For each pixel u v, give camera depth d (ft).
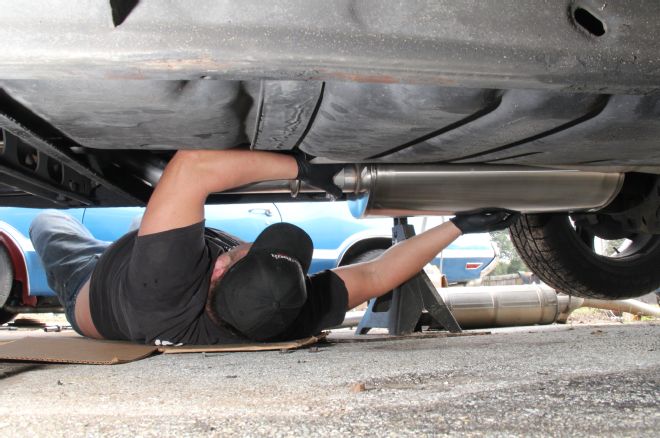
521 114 2.58
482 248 13.14
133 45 1.94
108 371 3.38
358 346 4.76
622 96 2.59
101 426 1.98
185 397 2.50
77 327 5.72
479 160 3.39
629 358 3.33
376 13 2.04
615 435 1.75
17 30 1.92
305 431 1.87
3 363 3.74
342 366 3.38
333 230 11.43
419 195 4.66
